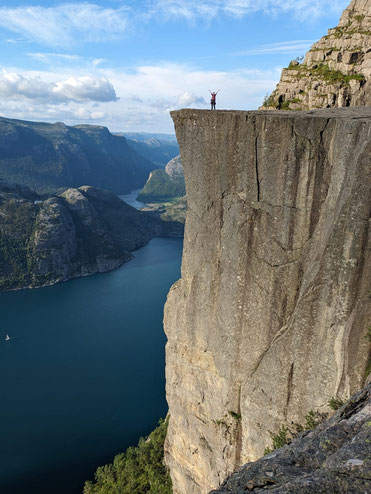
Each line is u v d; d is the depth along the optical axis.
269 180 22.33
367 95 35.78
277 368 23.80
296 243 22.06
